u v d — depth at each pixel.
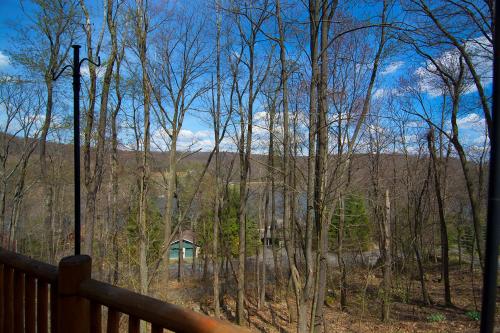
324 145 11.48
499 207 1.67
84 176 12.29
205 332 1.40
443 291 24.25
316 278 12.14
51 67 14.59
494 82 1.75
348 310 20.20
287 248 15.02
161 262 15.49
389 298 18.78
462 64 16.00
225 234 27.41
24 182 19.69
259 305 22.39
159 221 17.95
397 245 24.25
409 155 26.11
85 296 1.98
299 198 14.90
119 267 15.49
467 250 28.95
